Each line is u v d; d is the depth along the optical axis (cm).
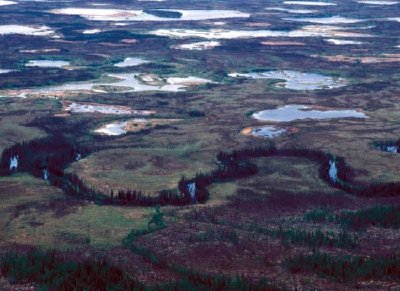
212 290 18250
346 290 18488
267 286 18575
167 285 18512
